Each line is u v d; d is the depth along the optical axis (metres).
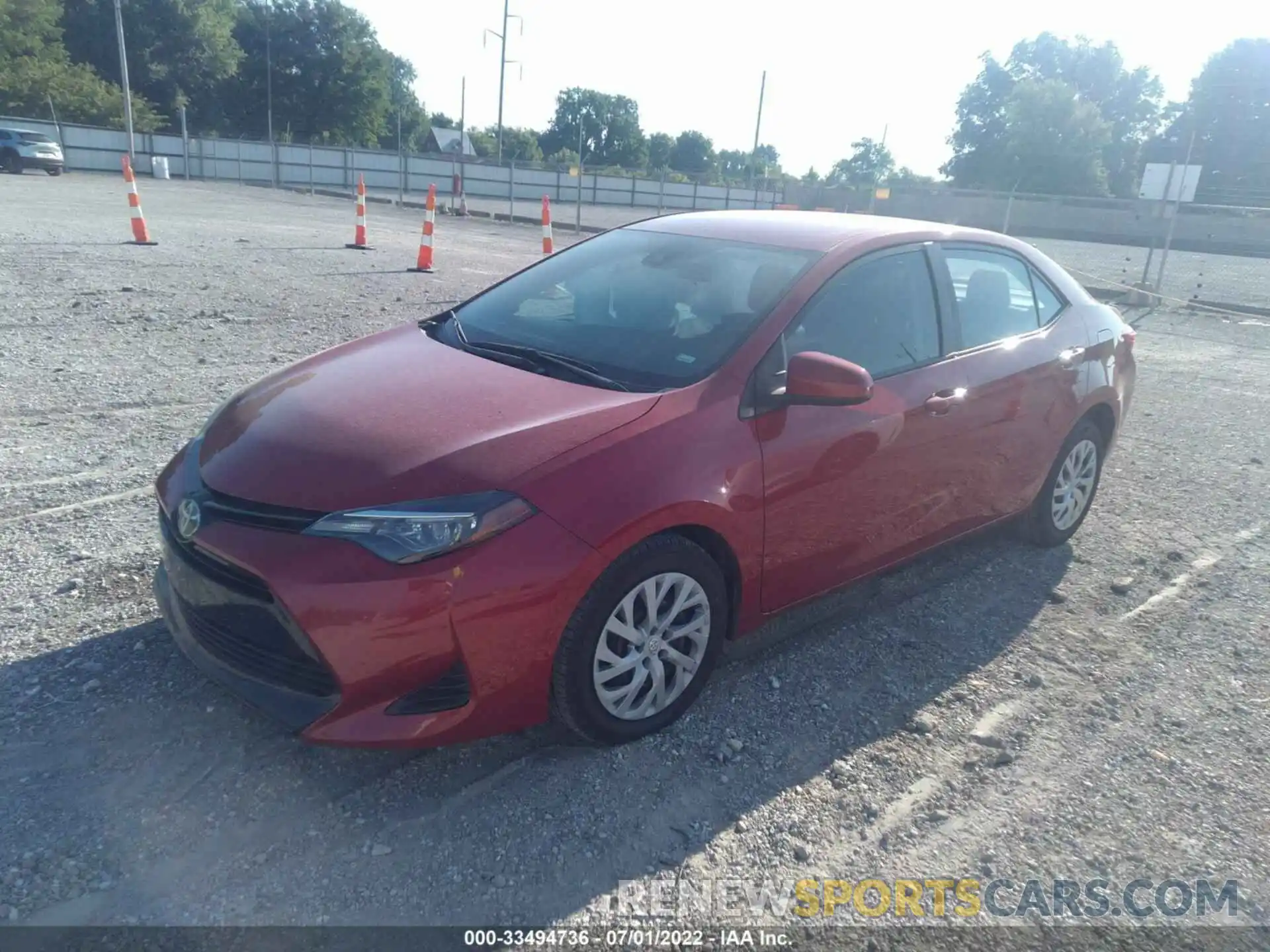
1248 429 7.88
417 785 2.98
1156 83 69.69
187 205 24.36
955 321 4.23
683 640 3.30
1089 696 3.71
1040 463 4.71
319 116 72.81
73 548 4.29
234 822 2.78
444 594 2.71
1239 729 3.54
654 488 3.02
